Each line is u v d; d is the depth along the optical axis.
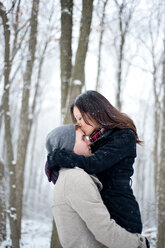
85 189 1.19
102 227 1.15
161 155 4.25
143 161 11.95
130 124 1.50
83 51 2.92
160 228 4.03
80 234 1.23
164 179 4.14
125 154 1.35
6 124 3.70
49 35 5.85
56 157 1.29
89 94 1.51
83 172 1.25
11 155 3.73
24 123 4.89
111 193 1.33
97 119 1.45
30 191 17.91
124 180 1.35
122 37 7.29
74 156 1.28
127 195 1.33
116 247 1.17
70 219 1.23
